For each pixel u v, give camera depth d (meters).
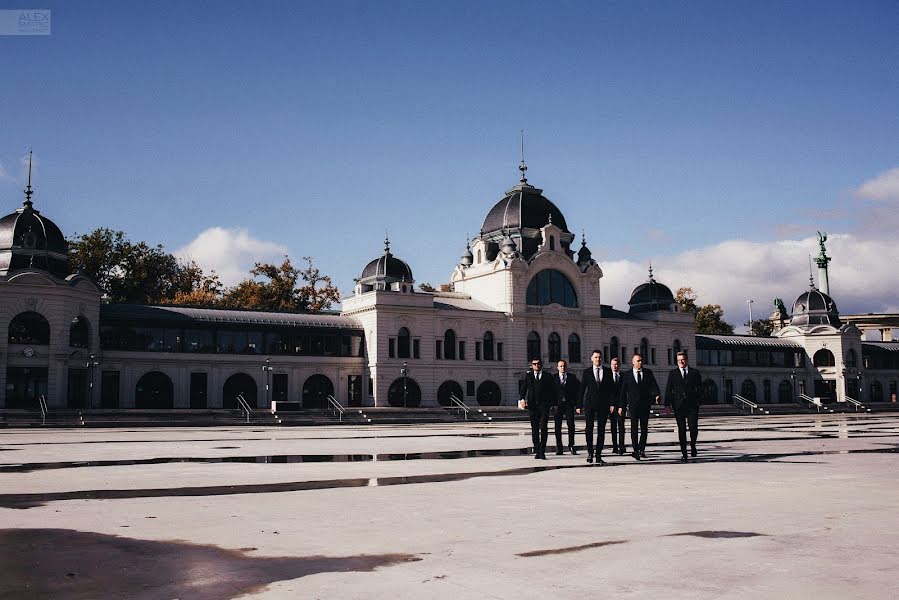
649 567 8.85
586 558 9.34
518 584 8.18
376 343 89.00
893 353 131.38
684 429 23.20
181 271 121.19
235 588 8.12
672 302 112.56
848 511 12.70
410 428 55.41
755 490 15.45
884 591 7.81
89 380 74.00
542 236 102.62
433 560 9.31
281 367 85.81
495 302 99.69
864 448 27.81
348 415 75.56
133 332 78.88
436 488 16.17
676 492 15.23
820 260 151.88
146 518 12.41
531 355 99.25
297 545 10.23
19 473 19.72
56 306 70.31
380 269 93.50
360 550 9.91
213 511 13.11
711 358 117.12
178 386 80.06
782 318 162.38
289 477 18.64
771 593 7.77
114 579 8.51
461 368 93.88
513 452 27.09
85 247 104.19
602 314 108.94
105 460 23.78
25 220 75.56
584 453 26.28
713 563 9.02
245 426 62.19
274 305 112.25
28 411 61.69
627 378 24.16
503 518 12.22
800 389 123.88
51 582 8.40
